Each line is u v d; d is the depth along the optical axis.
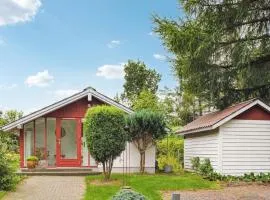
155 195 15.88
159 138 22.75
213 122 21.48
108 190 16.53
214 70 26.20
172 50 26.47
